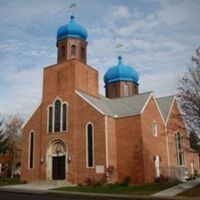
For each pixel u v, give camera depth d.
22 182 41.47
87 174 38.12
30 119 44.69
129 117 40.19
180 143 46.81
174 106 50.94
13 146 66.00
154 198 24.25
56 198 24.69
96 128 38.97
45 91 44.25
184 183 35.69
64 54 44.69
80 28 45.75
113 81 54.88
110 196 25.77
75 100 41.31
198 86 30.28
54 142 41.69
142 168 37.84
